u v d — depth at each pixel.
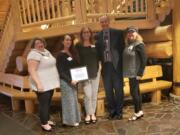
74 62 4.89
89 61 4.92
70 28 5.77
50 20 5.88
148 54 6.70
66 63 4.84
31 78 4.71
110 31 4.95
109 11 5.90
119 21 6.00
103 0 5.84
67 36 4.87
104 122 5.13
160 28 6.41
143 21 6.29
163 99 6.32
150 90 6.01
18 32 5.99
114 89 5.11
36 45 4.70
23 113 6.02
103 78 5.13
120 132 4.65
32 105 5.96
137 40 4.88
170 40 6.31
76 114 5.03
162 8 6.43
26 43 6.44
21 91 6.17
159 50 6.40
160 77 6.79
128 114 5.46
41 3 5.91
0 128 5.25
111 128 4.84
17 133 4.96
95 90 5.10
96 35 5.08
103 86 5.68
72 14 5.88
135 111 5.13
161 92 6.52
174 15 6.12
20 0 6.03
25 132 4.97
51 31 5.92
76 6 5.69
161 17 6.45
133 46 4.84
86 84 5.02
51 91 4.83
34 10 5.99
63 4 5.88
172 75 6.61
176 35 6.14
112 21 5.93
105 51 4.95
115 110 5.25
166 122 4.95
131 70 4.89
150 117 5.22
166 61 7.07
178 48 6.16
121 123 5.02
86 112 5.13
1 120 5.66
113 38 4.92
